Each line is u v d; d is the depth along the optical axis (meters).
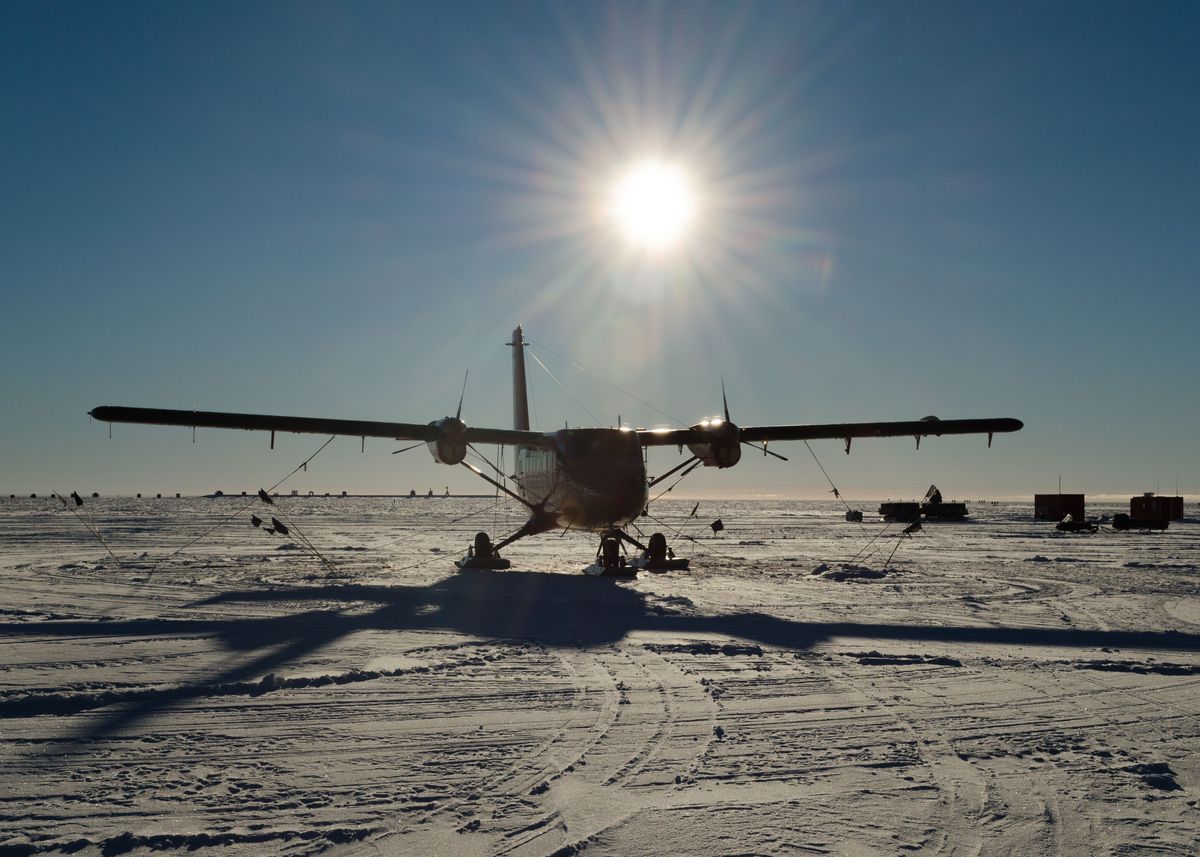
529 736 7.37
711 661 10.66
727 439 22.30
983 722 7.83
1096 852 4.98
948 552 33.09
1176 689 9.14
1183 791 6.03
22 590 18.22
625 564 23.52
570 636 12.51
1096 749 7.03
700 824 5.41
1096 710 8.27
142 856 4.91
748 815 5.56
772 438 23.83
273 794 5.91
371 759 6.70
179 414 19.92
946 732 7.51
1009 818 5.51
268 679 9.33
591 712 8.17
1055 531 52.69
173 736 7.28
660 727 7.65
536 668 10.22
